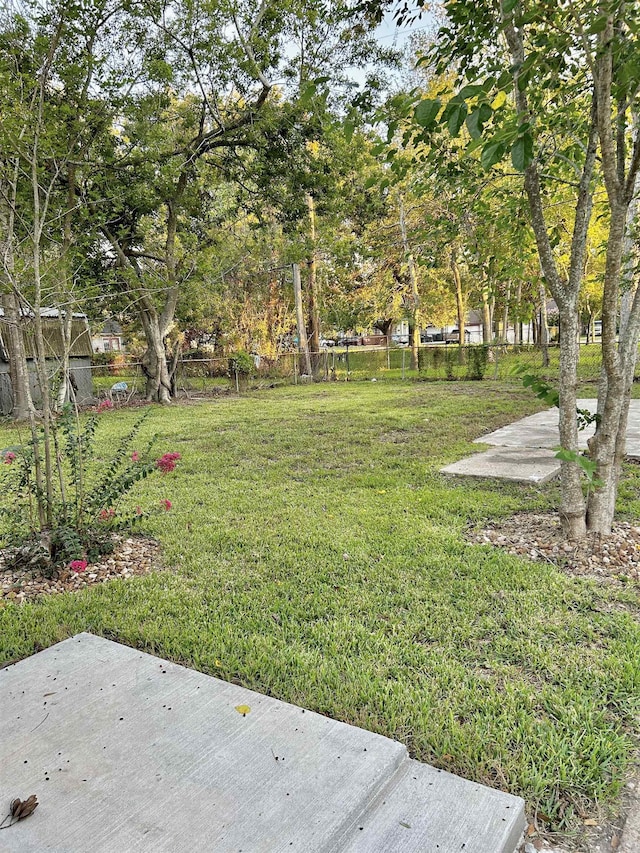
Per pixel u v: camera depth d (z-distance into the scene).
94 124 5.68
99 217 6.52
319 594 2.98
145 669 2.25
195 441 7.88
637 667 2.19
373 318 21.38
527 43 3.16
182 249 13.39
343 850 1.40
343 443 7.25
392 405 10.99
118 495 3.75
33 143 3.50
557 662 2.27
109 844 1.37
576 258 3.11
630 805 1.59
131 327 21.52
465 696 2.07
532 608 2.72
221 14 9.99
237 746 1.75
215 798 1.52
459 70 2.94
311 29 9.52
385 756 1.69
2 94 3.51
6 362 11.92
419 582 3.06
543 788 1.65
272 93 11.42
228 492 5.12
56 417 3.92
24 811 1.48
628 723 1.92
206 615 2.80
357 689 2.13
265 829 1.41
